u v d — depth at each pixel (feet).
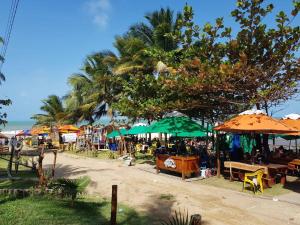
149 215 31.17
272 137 75.61
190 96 56.75
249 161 51.65
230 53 52.80
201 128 57.41
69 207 32.53
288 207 34.86
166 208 33.96
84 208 32.73
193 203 36.22
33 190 36.50
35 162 61.05
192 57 55.36
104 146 121.49
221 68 48.21
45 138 150.20
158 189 43.93
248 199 38.37
